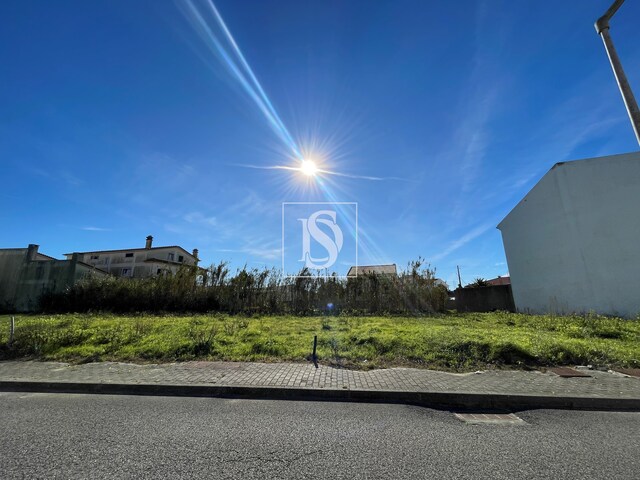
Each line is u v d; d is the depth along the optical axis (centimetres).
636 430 379
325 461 299
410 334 870
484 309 2273
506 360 657
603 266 1598
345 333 932
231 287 1658
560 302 1758
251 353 726
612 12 675
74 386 531
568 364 643
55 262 2169
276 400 486
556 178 1792
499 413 441
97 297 1709
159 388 520
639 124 626
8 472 277
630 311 1504
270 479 268
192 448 324
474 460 303
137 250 4456
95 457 304
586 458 309
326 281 1712
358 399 488
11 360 690
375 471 282
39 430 369
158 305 1656
